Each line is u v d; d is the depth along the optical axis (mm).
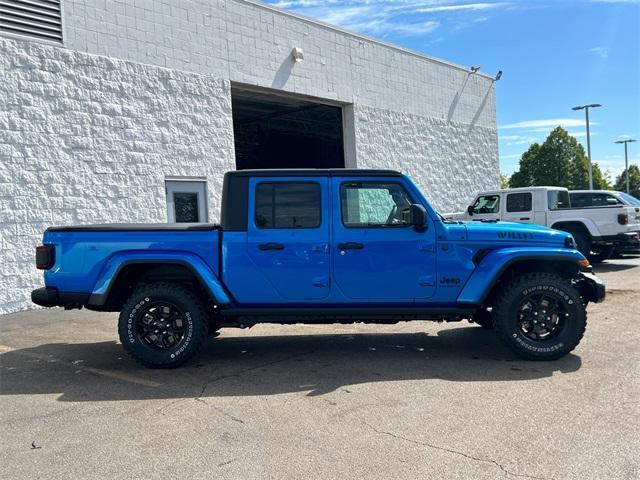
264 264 5660
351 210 5750
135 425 4137
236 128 21922
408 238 5676
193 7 11273
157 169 10664
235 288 5680
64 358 6102
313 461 3492
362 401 4578
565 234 5918
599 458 3461
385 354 6129
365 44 15484
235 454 3615
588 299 6090
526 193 13930
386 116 16141
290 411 4375
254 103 17047
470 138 19578
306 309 5727
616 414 4164
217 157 11656
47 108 9227
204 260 5668
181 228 5691
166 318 5695
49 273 5715
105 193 9938
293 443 3768
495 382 5020
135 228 5699
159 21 10719
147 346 5609
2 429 4090
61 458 3594
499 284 5980
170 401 4660
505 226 5926
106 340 6988
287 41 13234
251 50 12391
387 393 4766
